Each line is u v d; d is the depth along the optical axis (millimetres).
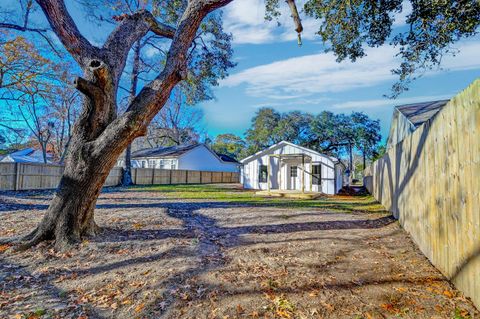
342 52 7137
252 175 19016
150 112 4348
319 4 6402
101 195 12078
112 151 4211
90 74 4219
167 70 4504
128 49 4973
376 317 2299
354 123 32719
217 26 10914
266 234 5199
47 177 14578
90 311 2385
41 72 13117
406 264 3586
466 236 2623
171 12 9109
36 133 23000
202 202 10141
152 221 6004
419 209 4352
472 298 2500
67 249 3875
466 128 2650
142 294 2691
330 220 6680
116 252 3867
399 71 6844
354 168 41281
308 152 17062
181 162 27109
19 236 4430
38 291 2742
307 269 3389
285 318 2289
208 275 3164
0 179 12242
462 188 2723
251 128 37781
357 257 3867
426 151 3994
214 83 12180
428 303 2521
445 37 5906
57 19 4223
